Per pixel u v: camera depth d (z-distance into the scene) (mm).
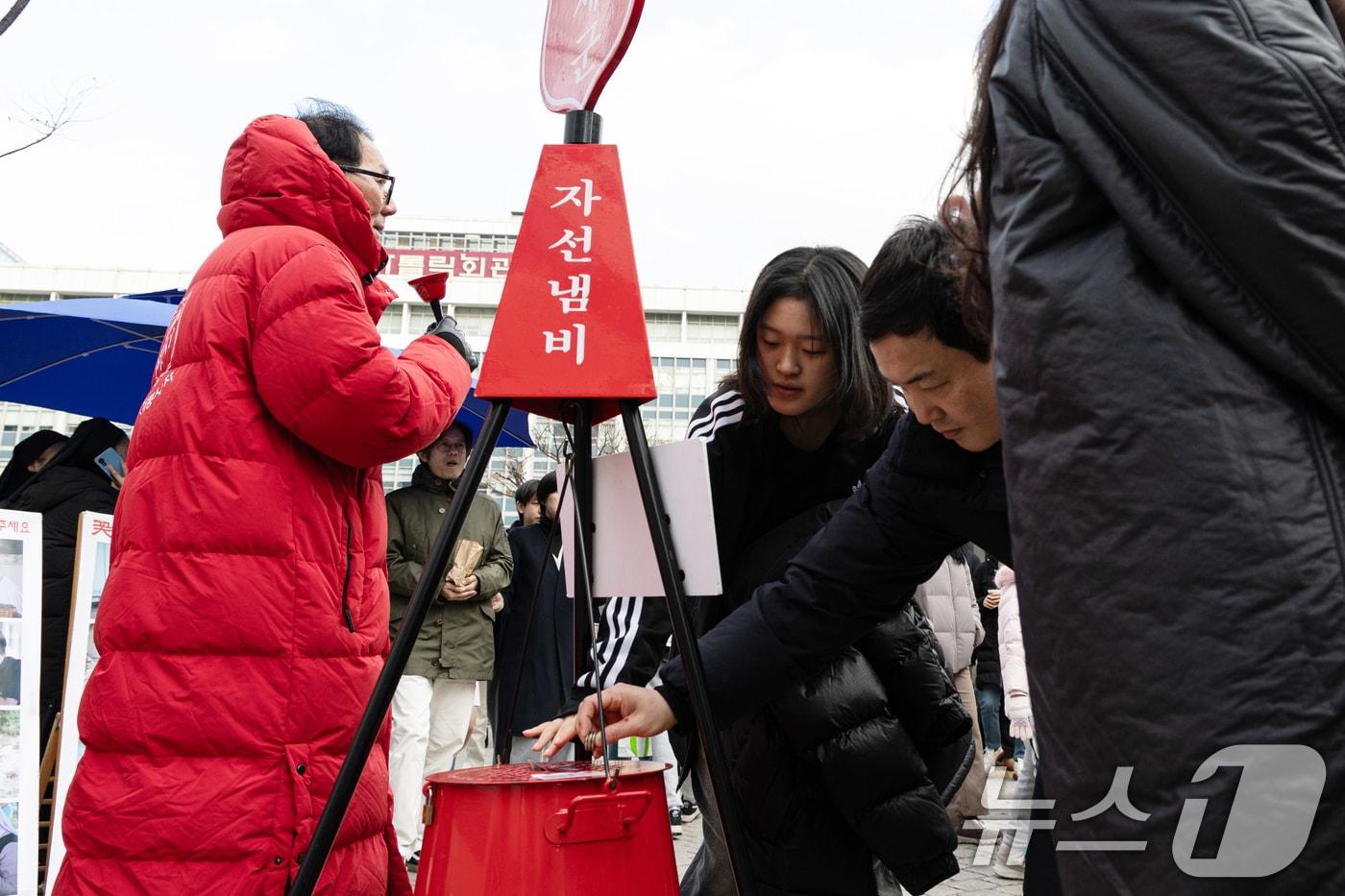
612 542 1744
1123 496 773
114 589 1813
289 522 1844
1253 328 752
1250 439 747
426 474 4723
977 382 1320
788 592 1642
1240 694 714
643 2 1608
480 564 4742
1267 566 722
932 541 1567
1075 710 794
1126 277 804
